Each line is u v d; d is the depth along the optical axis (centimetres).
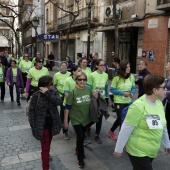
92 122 431
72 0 2273
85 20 1883
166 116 466
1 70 955
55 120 379
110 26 1505
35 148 502
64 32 2553
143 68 588
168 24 1147
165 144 293
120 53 1592
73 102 413
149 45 1287
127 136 265
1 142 534
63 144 520
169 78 474
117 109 505
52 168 414
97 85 545
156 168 414
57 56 2950
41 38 2042
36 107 372
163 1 1134
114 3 986
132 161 271
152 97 265
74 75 521
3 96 971
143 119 260
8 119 713
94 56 834
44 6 3450
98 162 437
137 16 1352
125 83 498
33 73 700
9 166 426
